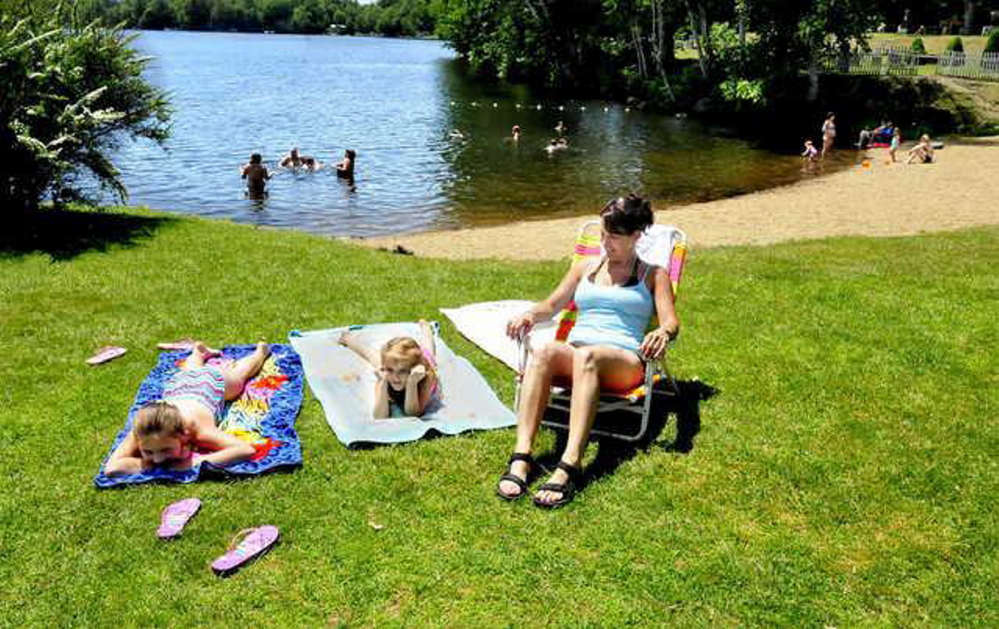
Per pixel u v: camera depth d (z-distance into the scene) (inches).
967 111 1296.8
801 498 181.5
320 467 192.5
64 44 393.7
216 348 264.4
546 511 176.2
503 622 143.5
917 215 666.2
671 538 166.6
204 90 1851.6
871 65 1552.7
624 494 182.5
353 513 174.7
